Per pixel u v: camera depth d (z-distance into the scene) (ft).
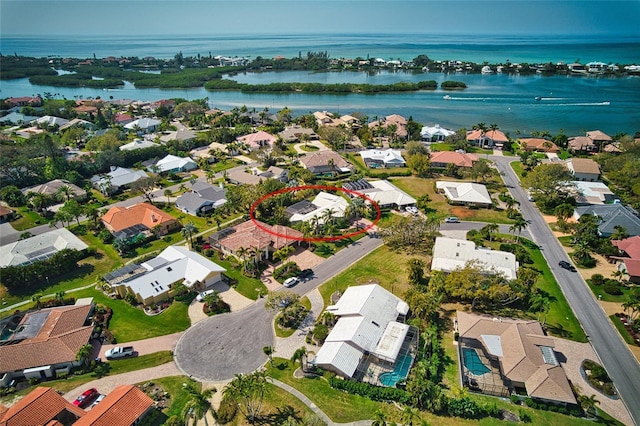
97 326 258.37
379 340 238.07
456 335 248.32
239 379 191.21
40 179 490.08
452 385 214.90
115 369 226.99
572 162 500.33
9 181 474.49
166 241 365.20
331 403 204.13
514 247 338.95
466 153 584.81
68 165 510.58
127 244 344.49
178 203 428.97
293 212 399.44
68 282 307.78
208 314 270.67
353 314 255.29
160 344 245.45
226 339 248.93
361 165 555.28
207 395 182.60
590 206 393.70
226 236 353.72
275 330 256.93
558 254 338.34
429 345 238.27
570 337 249.34
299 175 501.97
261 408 200.85
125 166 559.38
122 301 285.02
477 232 365.81
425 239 355.77
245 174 499.10
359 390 208.64
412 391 199.72
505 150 613.11
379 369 226.99
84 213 394.11
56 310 262.26
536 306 258.37
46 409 189.98
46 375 224.33
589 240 340.39
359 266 325.21
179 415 196.03
